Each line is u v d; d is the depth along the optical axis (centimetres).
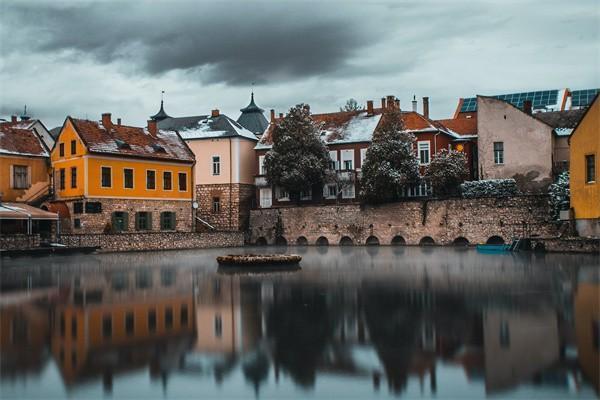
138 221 5547
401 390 993
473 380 1027
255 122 8825
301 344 1295
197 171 6881
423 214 5588
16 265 3544
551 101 7450
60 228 5206
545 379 1020
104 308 1802
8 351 1257
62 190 5384
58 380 1065
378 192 5691
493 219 5247
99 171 5244
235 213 6712
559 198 4775
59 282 2552
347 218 5984
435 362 1138
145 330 1459
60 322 1569
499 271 2700
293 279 2566
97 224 5206
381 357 1180
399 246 5497
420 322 1494
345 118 6919
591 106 3784
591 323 1430
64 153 5362
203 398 976
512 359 1138
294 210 6275
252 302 1891
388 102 6438
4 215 4384
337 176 6278
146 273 2964
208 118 7200
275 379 1065
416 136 6250
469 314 1585
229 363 1159
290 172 6122
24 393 999
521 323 1448
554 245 4034
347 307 1753
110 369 1128
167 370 1121
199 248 5603
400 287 2195
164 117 8562
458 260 3478
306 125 6225
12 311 1753
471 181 5759
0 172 5125
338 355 1201
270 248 5500
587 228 3894
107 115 5641
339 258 3881
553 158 5666
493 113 5788
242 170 6812
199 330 1453
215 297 2027
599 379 1012
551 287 2072
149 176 5669
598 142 3709
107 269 3222
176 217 5900
